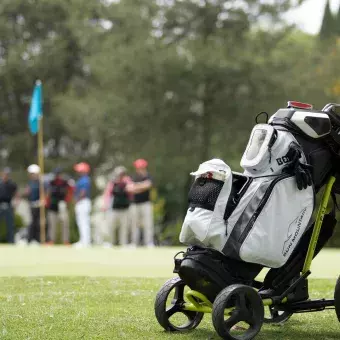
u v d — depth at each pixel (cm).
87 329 1577
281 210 1486
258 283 1605
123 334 1523
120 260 3494
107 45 9588
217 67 8819
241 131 9506
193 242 1514
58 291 2197
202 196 1477
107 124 9762
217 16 9425
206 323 1684
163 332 1573
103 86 10212
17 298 2038
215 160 1502
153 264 3244
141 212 5191
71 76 13150
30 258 3634
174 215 11456
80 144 13438
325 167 1569
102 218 7019
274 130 1521
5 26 12625
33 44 13138
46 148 13400
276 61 9125
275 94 9088
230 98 9394
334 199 1638
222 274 1489
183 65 8975
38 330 1552
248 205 1478
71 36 12644
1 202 5931
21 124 13238
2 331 1530
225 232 1466
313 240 1570
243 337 1469
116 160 11438
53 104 12181
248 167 1513
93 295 2095
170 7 9444
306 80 8912
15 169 13012
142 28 9475
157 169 9719
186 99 9294
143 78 9244
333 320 1756
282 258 1492
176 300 1603
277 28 9331
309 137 1551
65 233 5844
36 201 6025
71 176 12150
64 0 12181
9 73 12375
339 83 8206
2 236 6856
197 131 9775
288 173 1505
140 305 1933
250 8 9338
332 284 2395
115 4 9694
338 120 1570
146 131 9712
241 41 9338
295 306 1583
